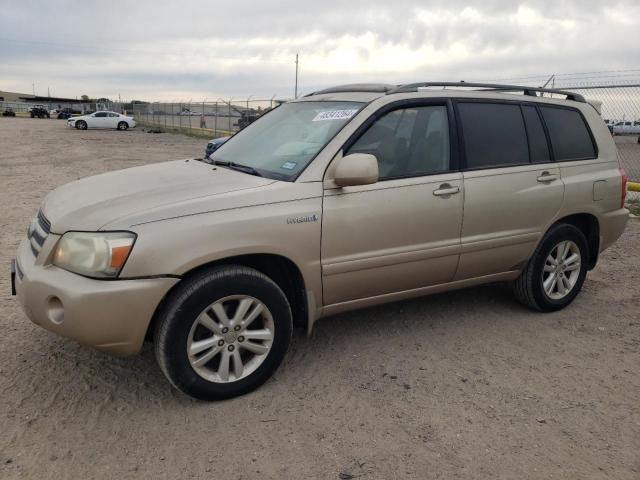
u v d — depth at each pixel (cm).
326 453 286
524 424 316
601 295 527
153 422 309
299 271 344
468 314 471
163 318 306
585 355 402
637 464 284
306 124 400
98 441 290
